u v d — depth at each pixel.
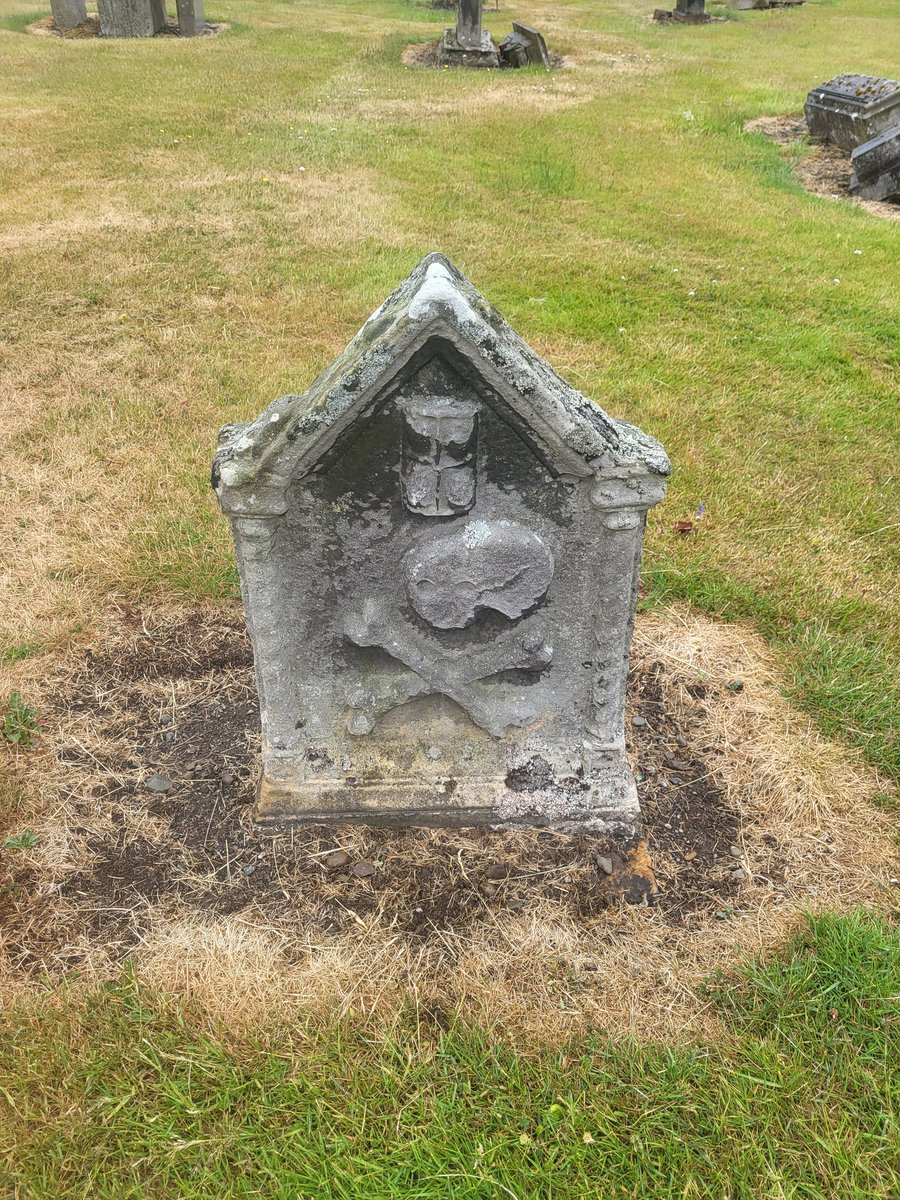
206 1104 1.26
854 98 5.42
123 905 1.50
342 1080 1.29
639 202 4.66
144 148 5.18
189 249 3.90
